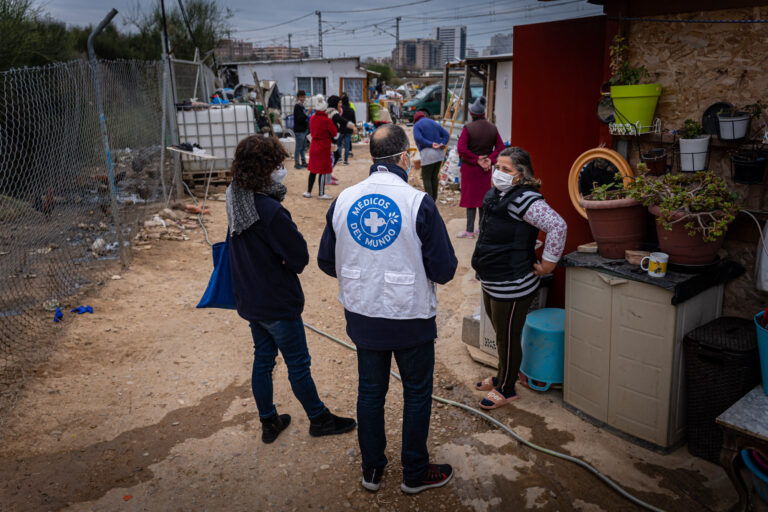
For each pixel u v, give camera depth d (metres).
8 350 4.05
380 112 22.58
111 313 4.79
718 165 3.21
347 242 2.53
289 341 2.98
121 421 3.35
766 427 2.31
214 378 3.89
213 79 16.41
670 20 3.27
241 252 2.81
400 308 2.49
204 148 9.48
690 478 2.87
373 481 2.80
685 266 2.94
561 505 2.72
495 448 3.16
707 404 2.90
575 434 3.27
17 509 2.60
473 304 5.35
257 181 2.71
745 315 3.21
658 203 2.96
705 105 3.23
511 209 3.11
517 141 4.48
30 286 5.15
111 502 2.70
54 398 3.52
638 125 3.36
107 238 6.49
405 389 2.69
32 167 6.17
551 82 4.14
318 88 23.44
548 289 4.16
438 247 2.46
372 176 2.56
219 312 4.96
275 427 3.23
